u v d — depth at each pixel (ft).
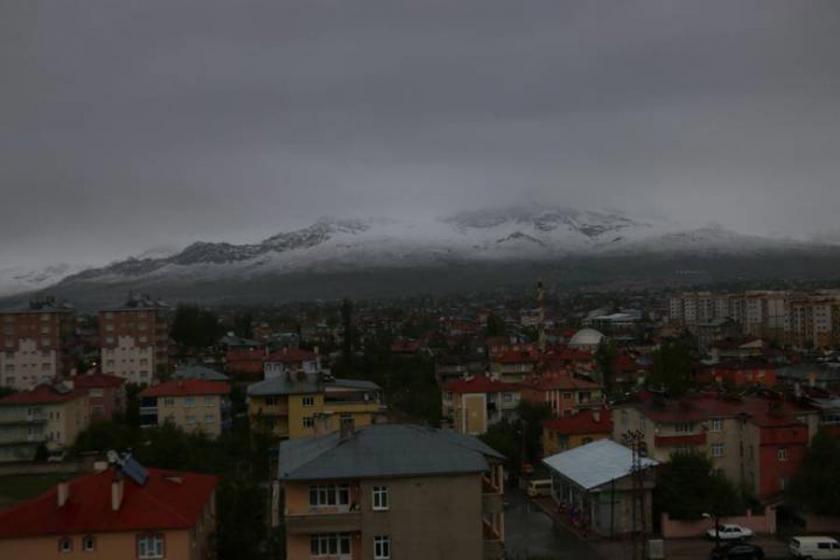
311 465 181.57
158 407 445.37
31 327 645.92
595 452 328.29
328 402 398.83
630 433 313.12
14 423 435.12
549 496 345.92
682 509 284.00
